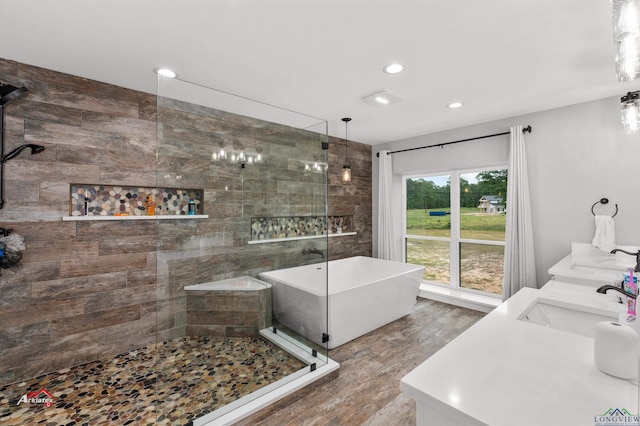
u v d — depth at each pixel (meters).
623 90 2.73
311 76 2.45
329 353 2.72
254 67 2.29
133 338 2.74
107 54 2.12
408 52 2.09
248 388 2.00
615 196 2.83
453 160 4.04
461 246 4.19
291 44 1.98
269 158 2.40
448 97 2.90
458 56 2.14
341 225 4.71
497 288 3.83
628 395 0.81
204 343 2.03
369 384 2.25
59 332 2.40
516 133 3.35
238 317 2.19
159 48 2.04
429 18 1.72
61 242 2.42
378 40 1.94
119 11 1.65
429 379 0.90
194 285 2.03
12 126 2.22
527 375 0.92
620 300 1.65
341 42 1.96
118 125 2.68
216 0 1.56
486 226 3.92
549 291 1.90
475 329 1.27
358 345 2.88
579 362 1.00
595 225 2.90
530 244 3.26
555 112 3.19
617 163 2.83
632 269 1.75
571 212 3.08
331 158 4.48
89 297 2.54
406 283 3.50
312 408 1.97
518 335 1.21
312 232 2.64
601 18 1.71
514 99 2.95
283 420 1.86
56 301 2.39
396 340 2.98
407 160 4.57
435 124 3.81
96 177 2.57
